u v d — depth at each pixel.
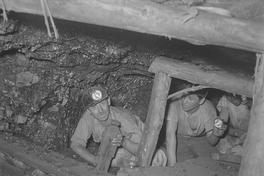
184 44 5.19
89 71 5.86
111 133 4.74
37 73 5.80
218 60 5.02
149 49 5.46
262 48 2.77
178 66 4.30
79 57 5.52
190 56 5.29
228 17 2.73
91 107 4.91
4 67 5.80
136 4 2.73
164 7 2.74
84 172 4.41
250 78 4.12
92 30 5.08
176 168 4.69
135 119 5.26
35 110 5.98
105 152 4.78
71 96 6.18
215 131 5.36
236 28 2.71
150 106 4.55
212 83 4.18
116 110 5.14
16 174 4.32
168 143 5.22
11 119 5.99
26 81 5.88
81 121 5.25
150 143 4.57
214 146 5.83
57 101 6.12
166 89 4.45
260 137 2.89
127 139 5.02
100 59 5.56
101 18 2.82
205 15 2.73
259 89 2.92
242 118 6.15
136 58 5.70
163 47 5.38
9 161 4.60
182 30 2.78
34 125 6.18
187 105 5.20
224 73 4.16
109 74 6.20
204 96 5.28
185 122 5.43
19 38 5.07
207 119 5.45
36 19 4.82
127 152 5.23
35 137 6.17
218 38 2.76
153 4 2.74
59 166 4.55
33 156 4.86
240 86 4.07
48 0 2.80
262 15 2.89
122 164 5.23
